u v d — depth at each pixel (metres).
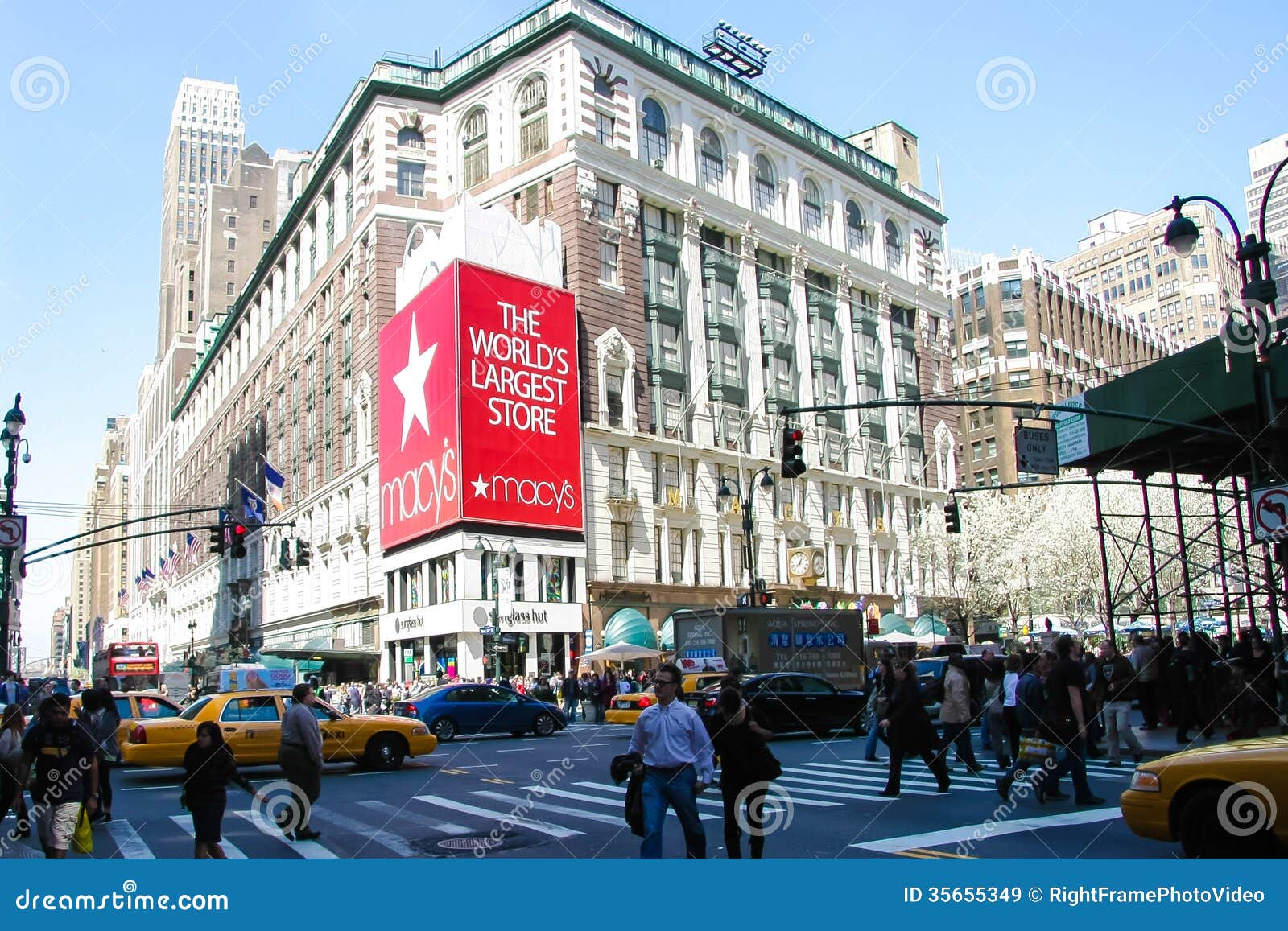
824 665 34.09
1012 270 96.12
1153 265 128.00
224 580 89.62
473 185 56.56
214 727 10.95
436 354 47.22
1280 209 141.00
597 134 53.94
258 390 81.31
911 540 65.81
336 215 63.44
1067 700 13.71
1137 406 24.39
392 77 57.47
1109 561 57.00
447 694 28.91
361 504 56.72
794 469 21.89
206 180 186.88
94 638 179.62
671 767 9.27
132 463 173.75
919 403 20.56
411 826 13.38
